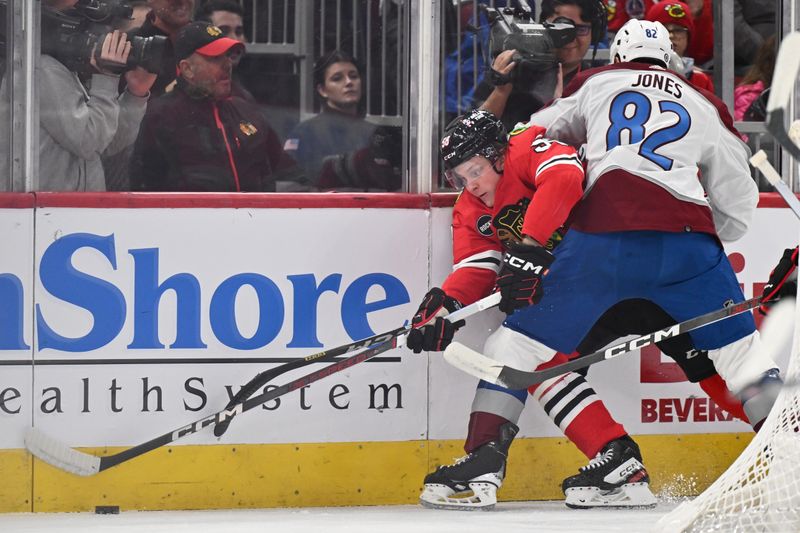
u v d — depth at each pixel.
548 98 14.52
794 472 10.96
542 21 14.50
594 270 12.72
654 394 14.25
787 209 14.43
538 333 12.94
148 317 13.34
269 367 13.55
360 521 12.37
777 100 9.88
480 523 12.18
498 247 13.54
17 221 13.07
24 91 13.34
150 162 13.80
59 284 13.16
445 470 13.27
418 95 14.09
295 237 13.56
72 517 12.88
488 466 13.15
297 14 13.95
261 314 13.53
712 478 14.38
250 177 14.03
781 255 14.45
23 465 13.18
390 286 13.78
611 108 12.89
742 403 13.24
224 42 13.70
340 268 13.67
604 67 13.14
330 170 14.20
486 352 13.25
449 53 14.20
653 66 13.08
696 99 13.01
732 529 11.14
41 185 13.59
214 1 13.79
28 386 13.15
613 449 13.38
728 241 13.78
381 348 12.77
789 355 14.15
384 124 14.17
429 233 13.86
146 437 13.38
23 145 13.37
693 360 13.68
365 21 14.05
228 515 12.97
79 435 13.26
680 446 14.32
